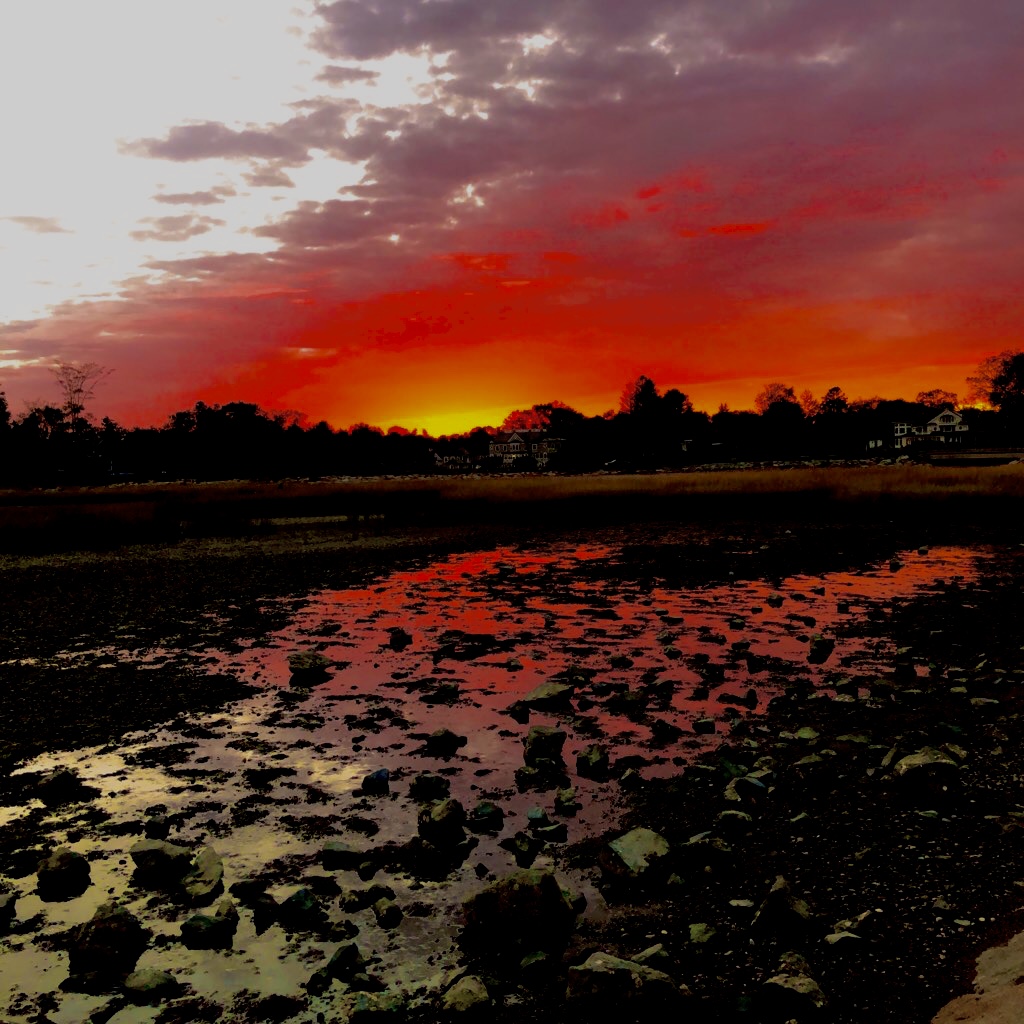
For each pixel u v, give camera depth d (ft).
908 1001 13.26
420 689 35.01
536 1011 13.74
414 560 84.12
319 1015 13.76
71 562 86.22
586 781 24.18
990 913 15.76
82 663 40.63
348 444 498.28
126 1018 13.79
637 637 44.88
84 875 18.78
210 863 18.99
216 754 27.25
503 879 16.21
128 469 434.71
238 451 445.78
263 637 46.52
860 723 28.91
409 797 23.29
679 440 472.44
